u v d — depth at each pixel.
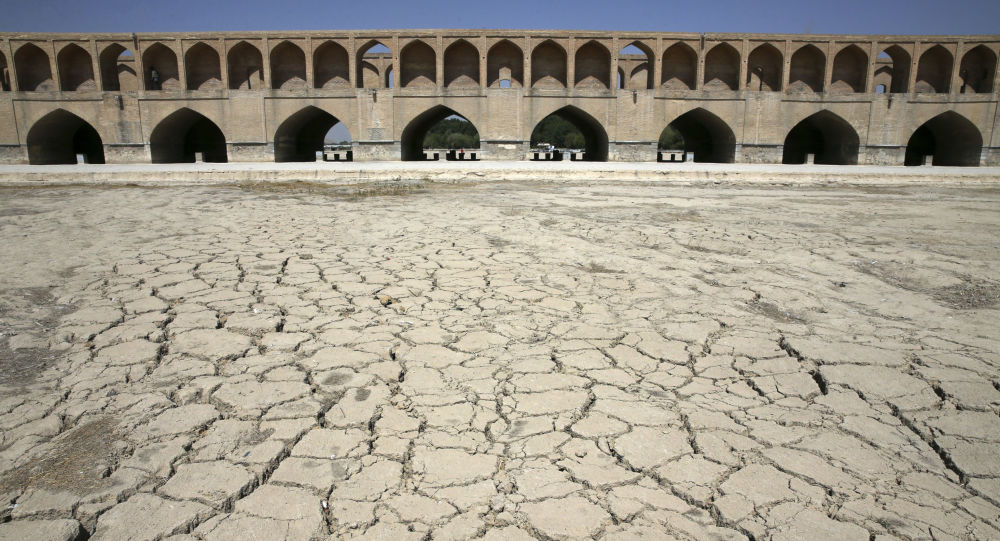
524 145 25.27
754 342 3.12
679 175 14.59
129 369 2.71
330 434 2.17
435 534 1.65
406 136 26.44
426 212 7.93
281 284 4.16
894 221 7.64
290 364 2.79
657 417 2.31
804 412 2.36
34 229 6.33
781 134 25.38
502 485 1.87
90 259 4.84
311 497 1.82
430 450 2.07
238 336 3.14
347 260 4.91
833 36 24.83
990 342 3.13
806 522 1.71
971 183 14.48
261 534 1.65
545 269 4.66
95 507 1.75
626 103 25.17
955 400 2.46
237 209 8.16
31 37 24.42
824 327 3.37
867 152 25.33
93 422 2.24
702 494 1.83
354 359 2.85
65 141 27.92
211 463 1.98
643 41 24.95
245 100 24.92
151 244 5.50
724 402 2.44
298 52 25.94
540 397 2.47
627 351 2.98
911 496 1.83
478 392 2.51
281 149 26.06
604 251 5.39
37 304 3.65
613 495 1.83
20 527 1.65
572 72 24.97
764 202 9.87
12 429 2.17
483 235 6.13
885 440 2.16
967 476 1.93
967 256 5.34
